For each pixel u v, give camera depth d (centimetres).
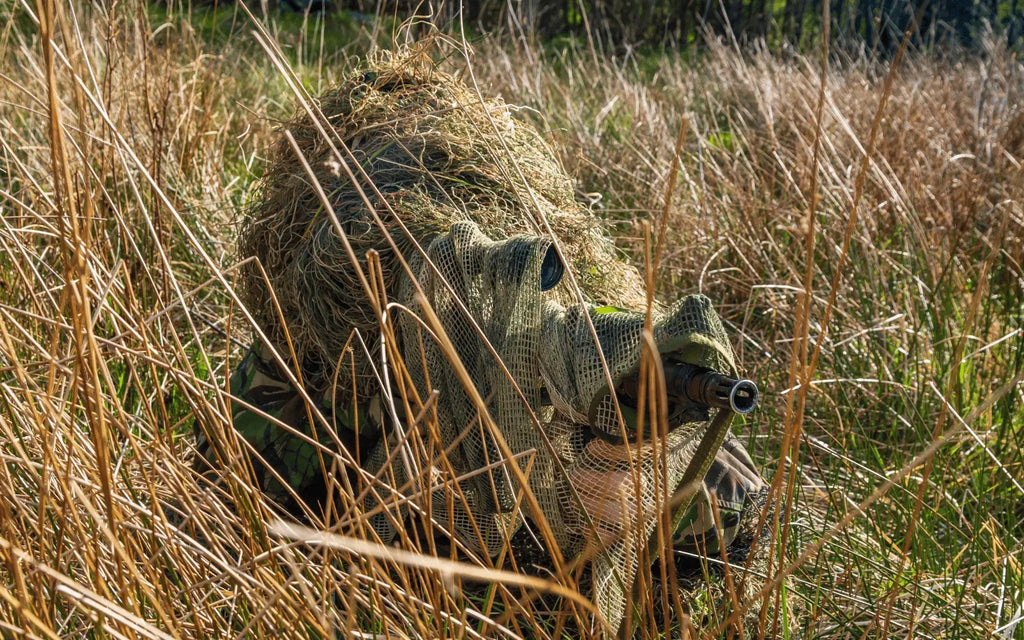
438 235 175
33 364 159
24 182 214
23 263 208
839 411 288
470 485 174
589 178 436
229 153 411
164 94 345
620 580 159
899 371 295
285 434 188
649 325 111
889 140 448
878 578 214
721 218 379
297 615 140
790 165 425
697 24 1000
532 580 101
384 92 199
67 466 138
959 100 550
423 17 220
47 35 121
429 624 150
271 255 197
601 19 1005
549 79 557
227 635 147
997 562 213
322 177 189
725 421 133
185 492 151
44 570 116
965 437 259
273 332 198
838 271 131
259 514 146
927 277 346
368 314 178
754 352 317
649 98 543
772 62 619
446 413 170
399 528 139
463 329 165
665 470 126
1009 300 337
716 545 183
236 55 538
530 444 160
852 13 741
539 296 154
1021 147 481
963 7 744
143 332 151
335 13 794
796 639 191
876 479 247
